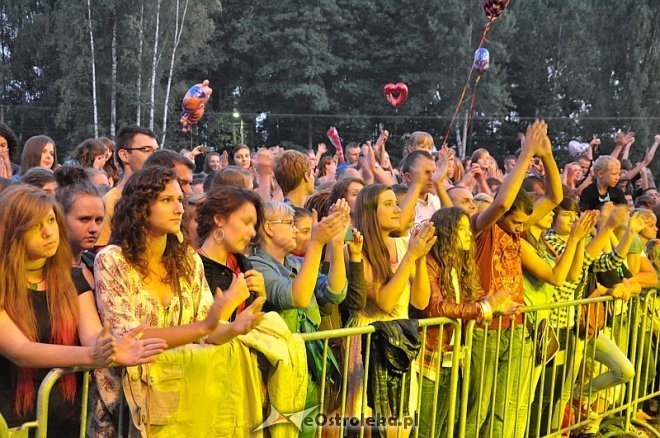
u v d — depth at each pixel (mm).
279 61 62312
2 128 9055
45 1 55281
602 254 8289
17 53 55719
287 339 4512
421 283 5828
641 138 53156
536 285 7410
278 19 62688
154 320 4246
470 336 6070
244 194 5027
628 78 54250
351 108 65000
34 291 3953
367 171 10570
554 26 63000
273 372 4406
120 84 48219
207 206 4992
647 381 8930
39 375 3863
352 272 5434
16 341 3693
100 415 3943
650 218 8406
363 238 5699
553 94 63719
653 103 54031
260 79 63469
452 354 6008
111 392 3959
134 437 3912
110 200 6027
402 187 7238
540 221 7625
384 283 5645
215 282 4863
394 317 5742
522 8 64562
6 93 56531
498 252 6762
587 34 58312
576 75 61281
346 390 5180
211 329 3889
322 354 5105
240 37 63094
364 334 5320
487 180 12664
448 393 6117
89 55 48656
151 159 5859
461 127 61000
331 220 4898
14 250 3785
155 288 4316
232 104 64125
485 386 6469
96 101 47844
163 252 4395
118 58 48969
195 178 10781
